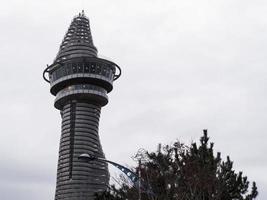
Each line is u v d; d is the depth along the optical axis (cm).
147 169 3306
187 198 3091
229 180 3119
